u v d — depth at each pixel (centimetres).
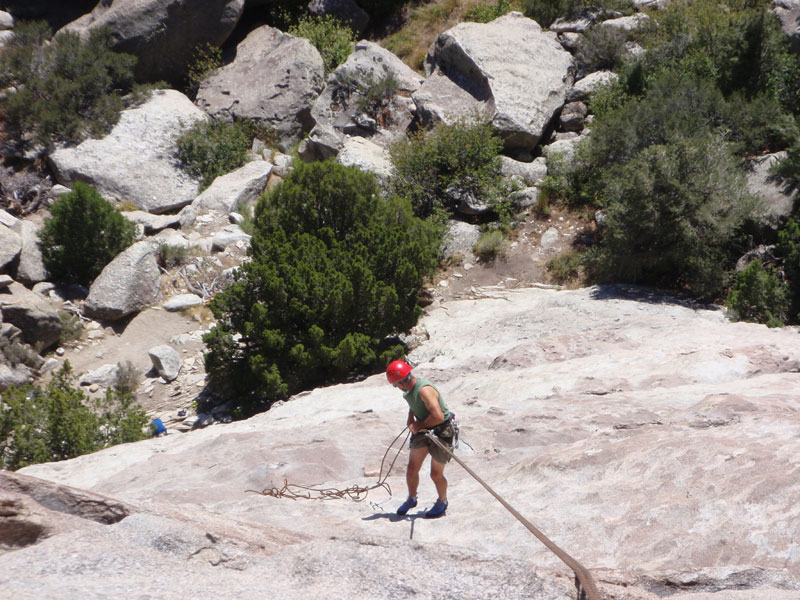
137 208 2462
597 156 2181
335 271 1612
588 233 2244
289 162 2691
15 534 395
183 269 2198
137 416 1341
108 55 2731
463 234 2312
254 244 1714
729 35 2375
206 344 1781
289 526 555
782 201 1883
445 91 2683
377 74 2802
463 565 342
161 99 2798
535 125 2517
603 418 759
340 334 1666
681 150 1844
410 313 1731
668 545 439
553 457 620
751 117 2114
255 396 1662
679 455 546
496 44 2711
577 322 1609
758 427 596
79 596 282
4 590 289
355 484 697
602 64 2816
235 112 2852
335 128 2736
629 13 2956
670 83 2234
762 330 1160
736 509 455
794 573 389
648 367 995
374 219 1817
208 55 3034
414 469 561
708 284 1819
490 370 1188
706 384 895
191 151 2627
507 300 2003
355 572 338
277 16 3350
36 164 2567
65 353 1916
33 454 1171
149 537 388
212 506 637
